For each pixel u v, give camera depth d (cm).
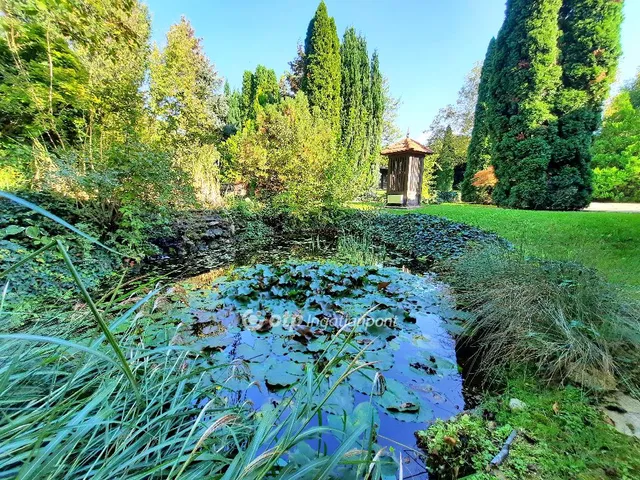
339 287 259
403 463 98
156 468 63
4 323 136
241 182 897
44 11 390
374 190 1273
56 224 300
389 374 146
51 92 393
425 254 422
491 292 202
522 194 810
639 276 202
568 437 106
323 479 66
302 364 146
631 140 1006
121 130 423
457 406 128
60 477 65
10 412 81
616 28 691
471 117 1711
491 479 90
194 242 494
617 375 136
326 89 1061
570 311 161
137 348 120
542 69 741
